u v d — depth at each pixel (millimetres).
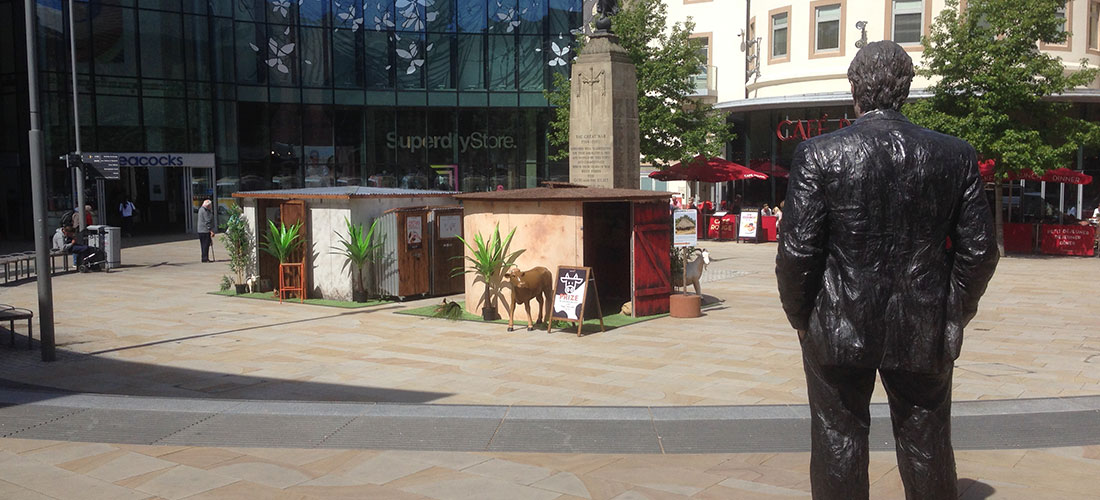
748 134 34656
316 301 14703
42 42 31844
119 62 33688
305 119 39344
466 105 41375
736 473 5480
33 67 9289
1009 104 22141
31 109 9344
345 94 39906
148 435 6441
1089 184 30641
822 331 3566
